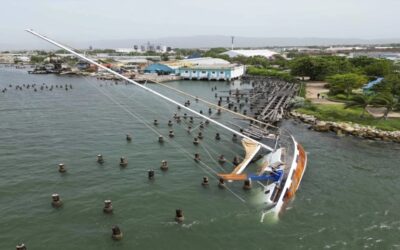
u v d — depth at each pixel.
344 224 40.75
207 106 110.75
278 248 36.31
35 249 35.47
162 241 37.16
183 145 68.69
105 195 47.00
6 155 61.28
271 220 41.19
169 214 42.41
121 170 55.50
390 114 90.38
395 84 100.25
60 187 49.19
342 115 88.06
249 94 128.62
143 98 123.19
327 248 36.34
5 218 40.91
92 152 63.72
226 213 42.72
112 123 85.69
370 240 37.75
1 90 138.38
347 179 53.25
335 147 68.81
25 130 77.94
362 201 46.31
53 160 59.34
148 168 56.50
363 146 69.75
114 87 151.50
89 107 105.69
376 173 55.78
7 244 36.12
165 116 94.19
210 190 48.91
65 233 38.22
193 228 39.53
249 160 58.50
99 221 40.69
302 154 59.09
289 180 47.16
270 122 84.00
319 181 52.25
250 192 48.28
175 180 52.06
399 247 36.56
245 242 37.22
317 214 42.78
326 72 158.88
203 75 185.12
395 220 41.72
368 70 148.12
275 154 56.81
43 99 119.31
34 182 50.53
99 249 35.66
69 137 73.06
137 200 45.75
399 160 61.78
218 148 67.19
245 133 72.62
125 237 37.69
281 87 140.88
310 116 90.50
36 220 40.66
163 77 180.50
